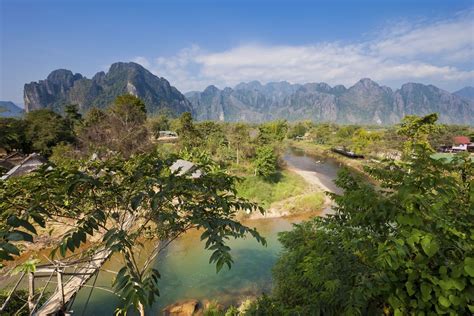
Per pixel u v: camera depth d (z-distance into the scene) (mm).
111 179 2801
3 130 9312
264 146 29594
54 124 33656
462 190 2734
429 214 2322
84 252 4574
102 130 26609
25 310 5621
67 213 2748
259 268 13680
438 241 2270
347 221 3424
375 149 41594
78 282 4793
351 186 3625
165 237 3879
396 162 3238
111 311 9867
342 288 3068
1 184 2361
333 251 3561
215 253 1981
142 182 2646
